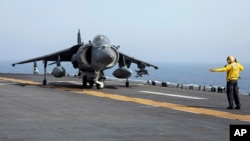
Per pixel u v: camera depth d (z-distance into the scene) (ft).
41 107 55.98
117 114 49.75
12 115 47.55
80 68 100.53
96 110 53.52
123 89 97.45
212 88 103.04
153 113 51.44
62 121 43.39
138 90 95.14
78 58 98.63
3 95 73.92
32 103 61.05
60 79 146.30
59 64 107.76
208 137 35.14
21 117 46.01
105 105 59.98
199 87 107.86
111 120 44.55
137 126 40.60
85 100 67.21
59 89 92.32
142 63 115.44
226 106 62.59
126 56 108.99
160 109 56.13
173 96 79.82
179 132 37.47
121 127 39.86
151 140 33.53
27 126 39.88
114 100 68.23
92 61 94.53
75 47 105.81
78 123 42.11
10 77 154.71
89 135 35.42
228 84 58.70
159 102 66.28
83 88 97.60
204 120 45.78
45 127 39.40
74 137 34.47
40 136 34.78
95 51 93.81
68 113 50.01
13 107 55.52
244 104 66.80
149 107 58.39
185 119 46.32
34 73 187.93
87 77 99.30
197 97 78.79
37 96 73.05
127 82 107.86
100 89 95.25
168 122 43.70
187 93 89.10
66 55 111.24
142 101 67.31
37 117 46.16
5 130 37.55
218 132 37.65
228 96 58.70
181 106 60.54
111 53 91.81
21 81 125.49
